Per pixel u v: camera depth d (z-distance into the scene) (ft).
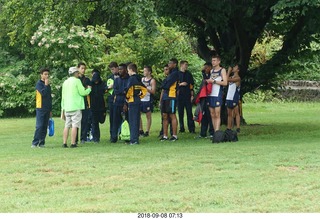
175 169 46.03
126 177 43.60
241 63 78.89
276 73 83.15
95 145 62.90
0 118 121.80
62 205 35.86
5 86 123.34
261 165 47.06
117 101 64.90
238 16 71.67
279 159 49.42
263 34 86.79
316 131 74.54
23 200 37.32
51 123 63.31
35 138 62.80
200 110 69.82
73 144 61.31
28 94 123.54
